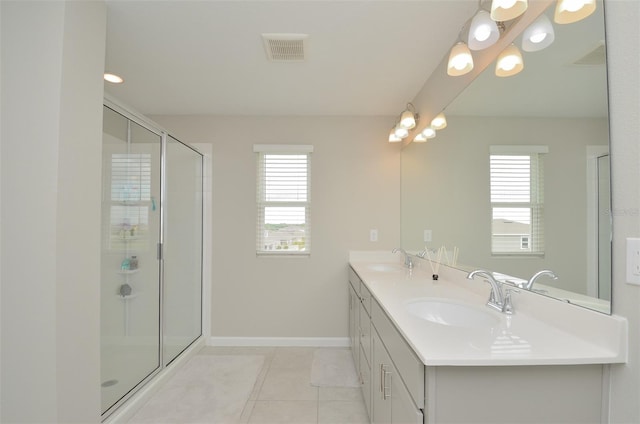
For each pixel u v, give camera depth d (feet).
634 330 2.65
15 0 3.97
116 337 6.59
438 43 6.06
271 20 5.37
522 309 4.03
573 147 3.33
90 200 4.37
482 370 2.79
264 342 9.72
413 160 8.69
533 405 2.80
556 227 3.53
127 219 7.02
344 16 5.26
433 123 7.04
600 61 2.98
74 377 4.09
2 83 3.92
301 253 9.85
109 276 6.53
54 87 3.88
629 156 2.71
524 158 4.11
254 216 9.84
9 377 3.87
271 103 9.00
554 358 2.70
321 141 9.95
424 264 7.72
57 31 3.92
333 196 9.90
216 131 9.89
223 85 7.86
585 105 3.14
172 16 5.24
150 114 9.81
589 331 3.03
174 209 8.48
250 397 6.70
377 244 9.86
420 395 2.89
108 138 6.57
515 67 4.31
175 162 8.53
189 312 9.20
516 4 3.42
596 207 3.03
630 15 2.69
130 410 6.01
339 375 7.68
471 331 3.35
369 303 5.80
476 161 5.34
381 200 9.91
